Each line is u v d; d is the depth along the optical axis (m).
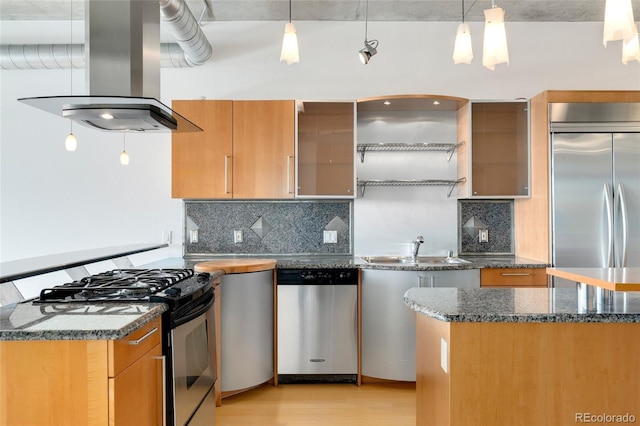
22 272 1.76
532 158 3.21
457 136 3.50
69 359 1.34
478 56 3.57
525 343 1.47
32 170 3.54
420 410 1.84
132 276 2.18
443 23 3.57
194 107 3.19
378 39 3.57
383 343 2.92
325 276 2.95
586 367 1.47
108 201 3.56
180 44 3.04
